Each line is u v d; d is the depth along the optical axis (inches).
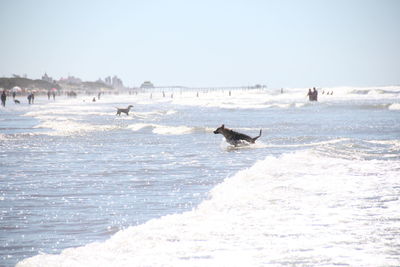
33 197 872.9
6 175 1126.4
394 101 6496.1
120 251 505.7
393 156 1264.8
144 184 997.2
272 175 956.6
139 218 708.0
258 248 496.1
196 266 444.1
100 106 6983.3
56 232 640.4
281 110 4894.2
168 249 503.5
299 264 441.1
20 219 709.9
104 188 956.6
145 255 486.3
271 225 589.3
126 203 813.2
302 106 5541.3
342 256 460.8
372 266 428.8
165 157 1457.9
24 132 2486.5
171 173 1143.6
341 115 3799.2
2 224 681.6
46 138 2112.5
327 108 5009.8
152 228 595.2
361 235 534.0
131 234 571.8
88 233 633.0
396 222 587.5
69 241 597.3
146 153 1565.0
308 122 3006.9
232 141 1752.0
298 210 666.2
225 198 768.9
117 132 2411.4
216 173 1136.2
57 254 541.0
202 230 575.2
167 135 2230.6
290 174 962.7
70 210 766.5
